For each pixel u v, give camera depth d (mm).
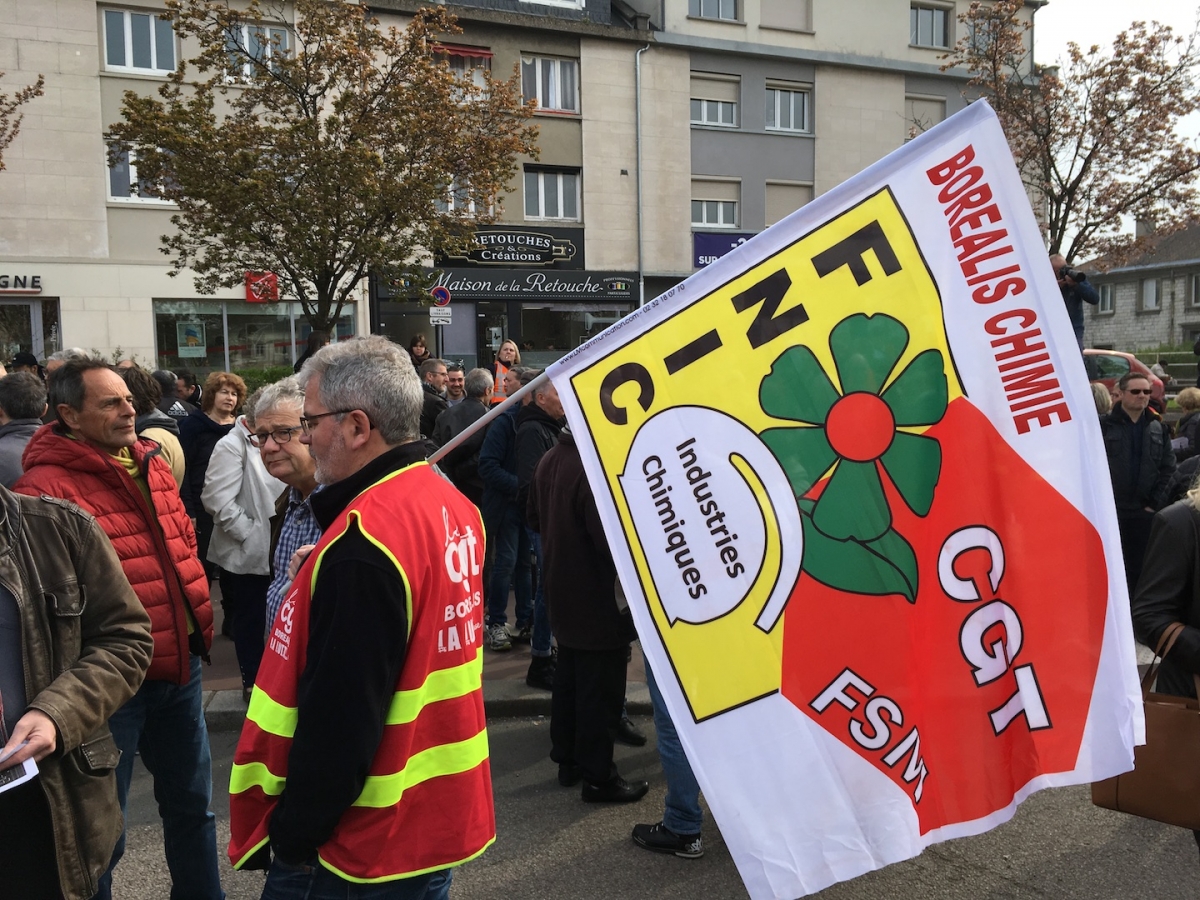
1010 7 18266
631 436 2205
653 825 3621
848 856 2043
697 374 2180
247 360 18406
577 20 20562
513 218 20438
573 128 20750
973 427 2076
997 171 2059
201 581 2922
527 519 4773
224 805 3979
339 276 13250
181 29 13320
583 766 3961
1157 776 2355
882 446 2100
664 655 2156
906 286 2100
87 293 16922
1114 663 2021
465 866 3441
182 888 2924
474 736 1966
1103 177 18031
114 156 12852
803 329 2137
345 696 1695
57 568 2139
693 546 2164
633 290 21453
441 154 13391
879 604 2084
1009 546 2057
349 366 1958
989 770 2045
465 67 19859
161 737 2865
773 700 2098
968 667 2057
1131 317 42062
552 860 3482
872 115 23625
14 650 2049
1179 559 2555
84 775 2152
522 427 5660
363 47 13039
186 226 13547
